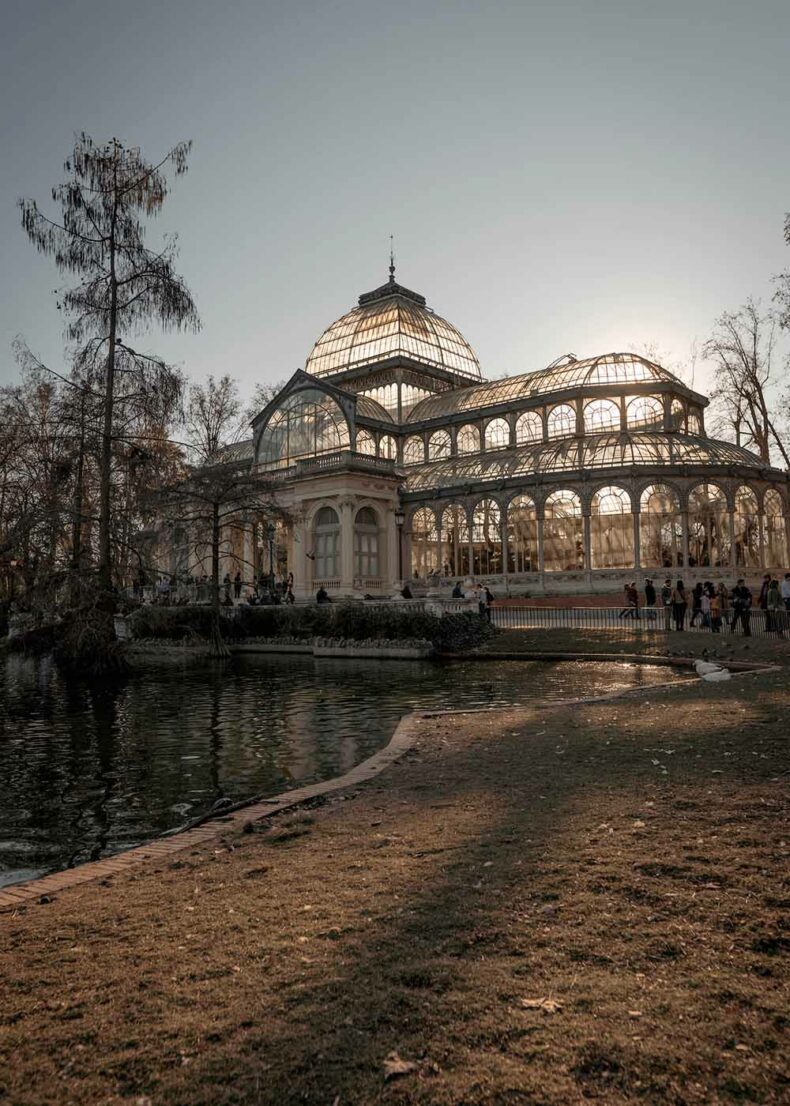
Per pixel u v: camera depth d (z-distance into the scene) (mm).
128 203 29938
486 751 11094
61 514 27250
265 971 4449
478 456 54906
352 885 5797
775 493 47406
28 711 19547
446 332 70625
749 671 20750
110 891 6160
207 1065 3561
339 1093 3311
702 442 48219
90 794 11094
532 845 6438
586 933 4719
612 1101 3186
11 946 5059
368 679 24734
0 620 40906
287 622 38000
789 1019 3715
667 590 38062
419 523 52875
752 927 4711
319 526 51406
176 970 4535
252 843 7355
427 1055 3545
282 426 56188
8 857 8406
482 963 4387
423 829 7211
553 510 46938
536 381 55688
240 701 20547
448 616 33125
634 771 8930
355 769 10680
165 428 31859
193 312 30234
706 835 6434
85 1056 3691
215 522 37250
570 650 29672
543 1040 3615
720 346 52875
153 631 38312
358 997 4078
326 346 70500
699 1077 3312
